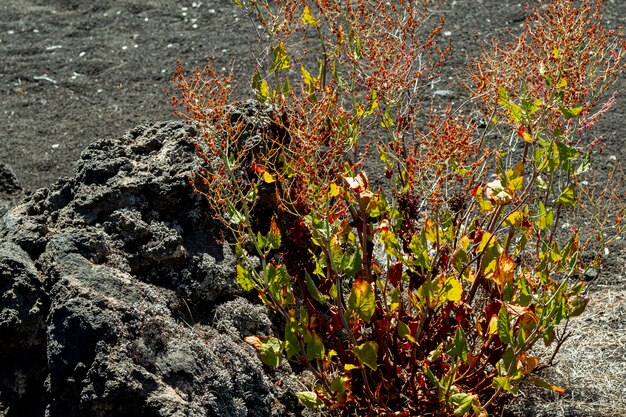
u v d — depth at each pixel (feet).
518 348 8.13
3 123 18.71
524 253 10.64
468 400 8.14
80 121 18.65
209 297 9.70
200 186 10.05
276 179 9.84
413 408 9.00
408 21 9.62
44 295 8.86
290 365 9.87
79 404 8.03
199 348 8.77
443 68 18.69
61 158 17.20
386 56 9.40
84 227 9.64
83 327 8.29
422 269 8.87
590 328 11.20
